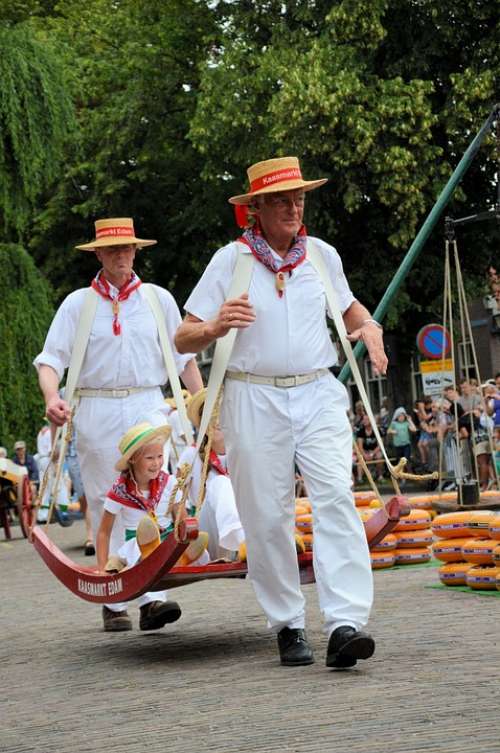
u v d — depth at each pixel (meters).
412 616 11.10
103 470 11.34
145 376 11.45
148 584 9.53
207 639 10.62
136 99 46.56
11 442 38.53
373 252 41.97
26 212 38.19
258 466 8.76
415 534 15.83
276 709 7.38
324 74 37.16
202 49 47.19
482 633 9.82
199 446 9.03
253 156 40.19
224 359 8.78
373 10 37.59
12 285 38.81
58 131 37.91
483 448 30.66
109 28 50.41
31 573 19.16
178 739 6.84
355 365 8.91
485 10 38.25
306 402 8.78
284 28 39.97
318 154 38.69
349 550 8.51
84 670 9.55
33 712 8.05
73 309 11.42
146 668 9.39
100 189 47.53
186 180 48.28
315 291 8.86
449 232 17.73
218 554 10.88
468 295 44.19
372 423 8.96
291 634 8.95
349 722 6.87
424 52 39.09
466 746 6.16
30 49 38.06
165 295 11.66
